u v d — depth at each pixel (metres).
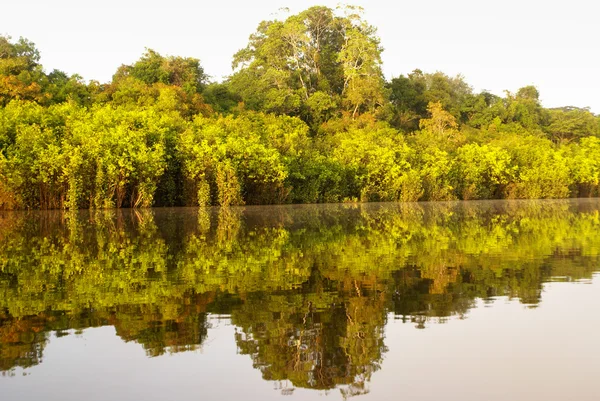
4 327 8.05
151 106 50.56
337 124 68.88
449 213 35.22
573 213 35.62
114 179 38.59
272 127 56.62
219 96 70.94
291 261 13.95
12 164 35.50
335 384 6.03
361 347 7.20
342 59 78.38
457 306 9.29
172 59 67.00
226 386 5.97
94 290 10.42
